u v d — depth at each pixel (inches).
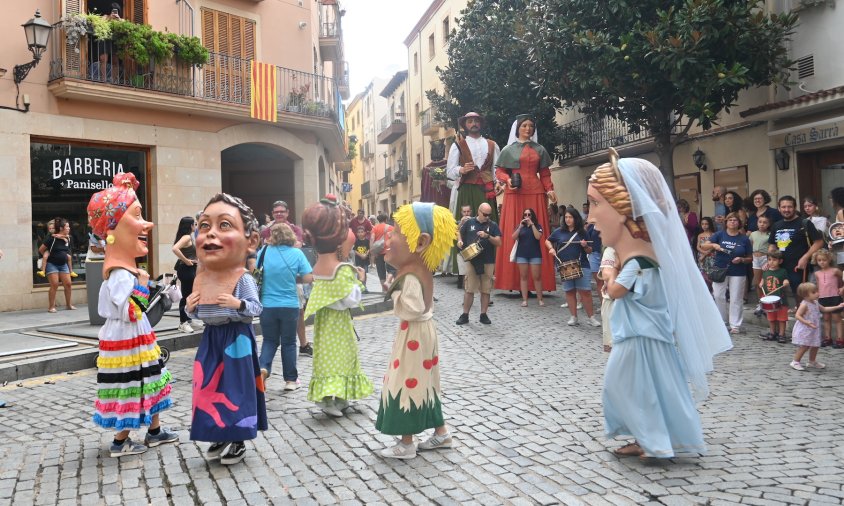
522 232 496.7
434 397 192.7
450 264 740.0
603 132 818.2
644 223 181.2
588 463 182.2
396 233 191.5
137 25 622.5
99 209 192.2
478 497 159.9
